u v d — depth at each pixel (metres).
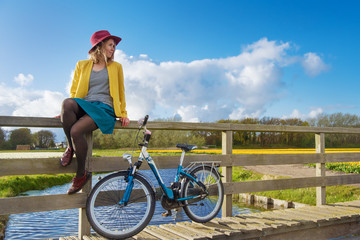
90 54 2.91
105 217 2.67
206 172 3.40
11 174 2.64
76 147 2.54
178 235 2.89
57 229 7.81
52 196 2.77
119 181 2.81
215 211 3.39
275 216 3.68
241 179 15.30
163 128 3.30
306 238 3.51
